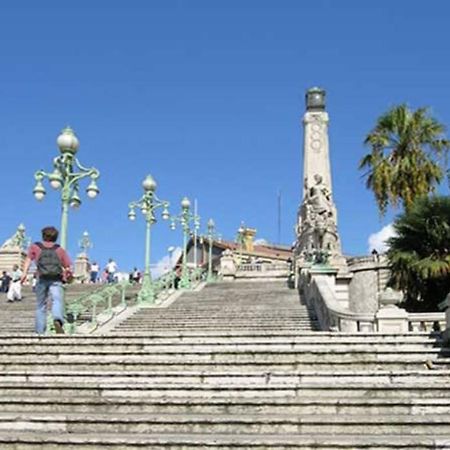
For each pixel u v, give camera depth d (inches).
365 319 533.0
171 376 382.6
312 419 306.7
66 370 412.8
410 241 933.8
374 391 345.7
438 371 370.9
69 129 660.1
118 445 287.7
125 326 765.9
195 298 1053.8
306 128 1684.3
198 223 1416.1
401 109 1373.0
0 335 471.5
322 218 1360.7
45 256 521.3
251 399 334.3
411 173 1331.2
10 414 326.6
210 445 282.0
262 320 769.6
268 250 2770.7
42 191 663.8
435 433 297.4
